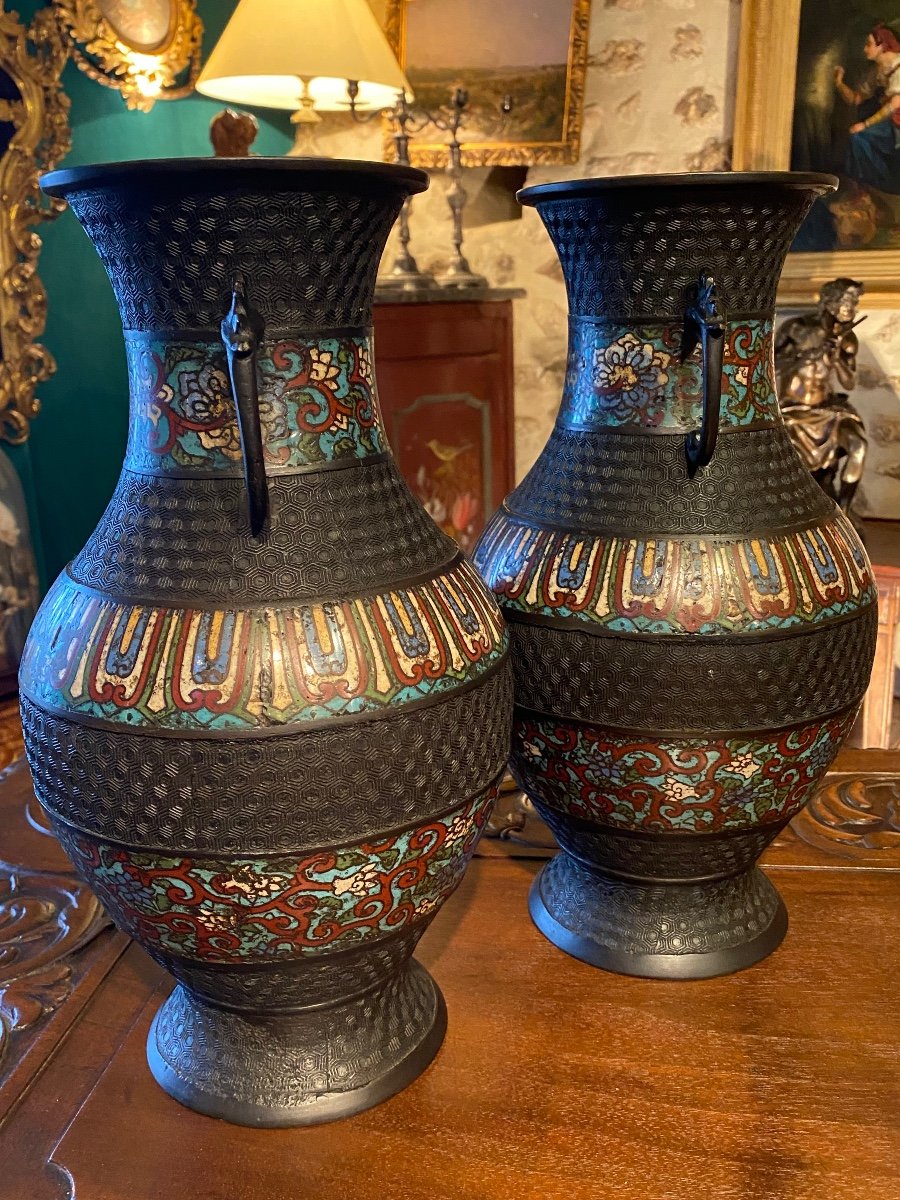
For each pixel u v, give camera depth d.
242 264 0.56
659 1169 0.64
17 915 0.89
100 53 1.89
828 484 1.88
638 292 0.71
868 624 0.77
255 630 0.58
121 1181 0.64
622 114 2.23
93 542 0.65
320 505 0.60
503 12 2.18
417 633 0.61
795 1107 0.69
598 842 0.81
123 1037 0.77
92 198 0.58
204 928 0.62
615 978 0.82
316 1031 0.70
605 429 0.75
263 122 2.39
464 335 2.15
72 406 2.01
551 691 0.75
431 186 2.39
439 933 0.87
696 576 0.71
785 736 0.74
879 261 2.09
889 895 0.91
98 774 0.59
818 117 2.06
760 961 0.83
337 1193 0.63
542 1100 0.70
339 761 0.58
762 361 0.74
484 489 2.29
